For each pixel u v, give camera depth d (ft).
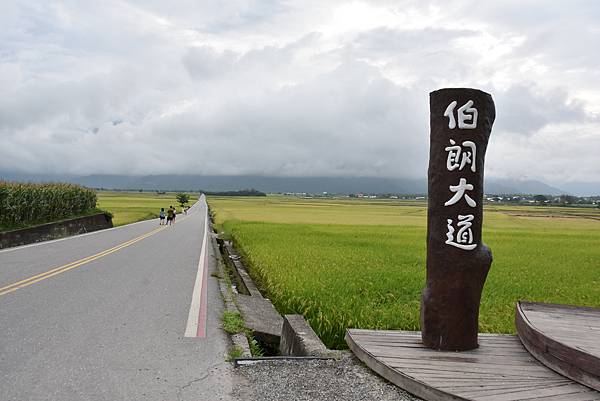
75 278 34.55
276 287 37.04
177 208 236.02
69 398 14.10
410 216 198.80
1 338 19.58
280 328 26.58
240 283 43.32
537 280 44.52
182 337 20.99
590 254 69.62
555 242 90.12
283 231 98.48
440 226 18.29
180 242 69.36
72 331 20.98
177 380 15.89
